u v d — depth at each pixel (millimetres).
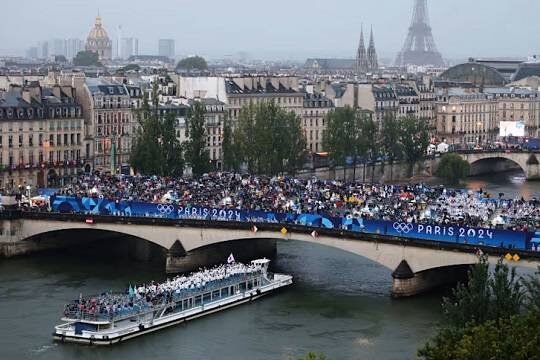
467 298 198125
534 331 154125
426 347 159875
